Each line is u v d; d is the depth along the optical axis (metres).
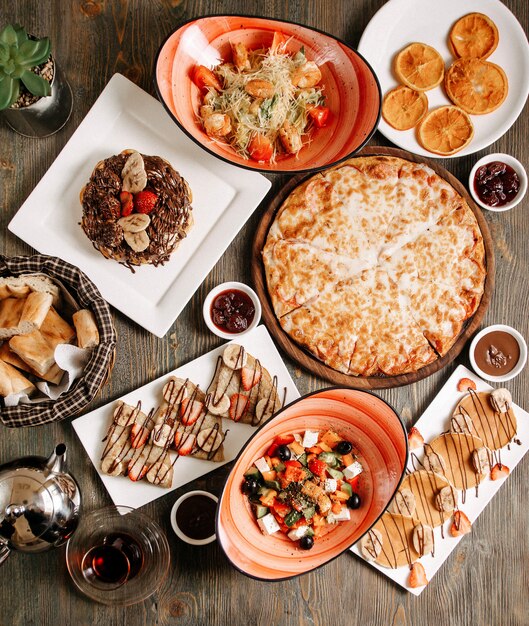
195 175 1.19
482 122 1.22
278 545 1.16
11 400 1.09
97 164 1.15
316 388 1.22
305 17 1.22
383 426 1.14
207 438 1.18
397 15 1.20
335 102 1.17
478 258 1.22
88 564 1.16
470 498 1.23
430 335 1.21
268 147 1.14
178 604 1.20
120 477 1.18
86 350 1.10
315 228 1.20
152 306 1.19
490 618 1.24
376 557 1.21
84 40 1.20
